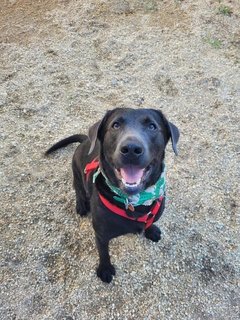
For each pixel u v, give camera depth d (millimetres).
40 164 802
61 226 715
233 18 1109
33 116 883
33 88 934
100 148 556
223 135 857
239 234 710
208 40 1055
